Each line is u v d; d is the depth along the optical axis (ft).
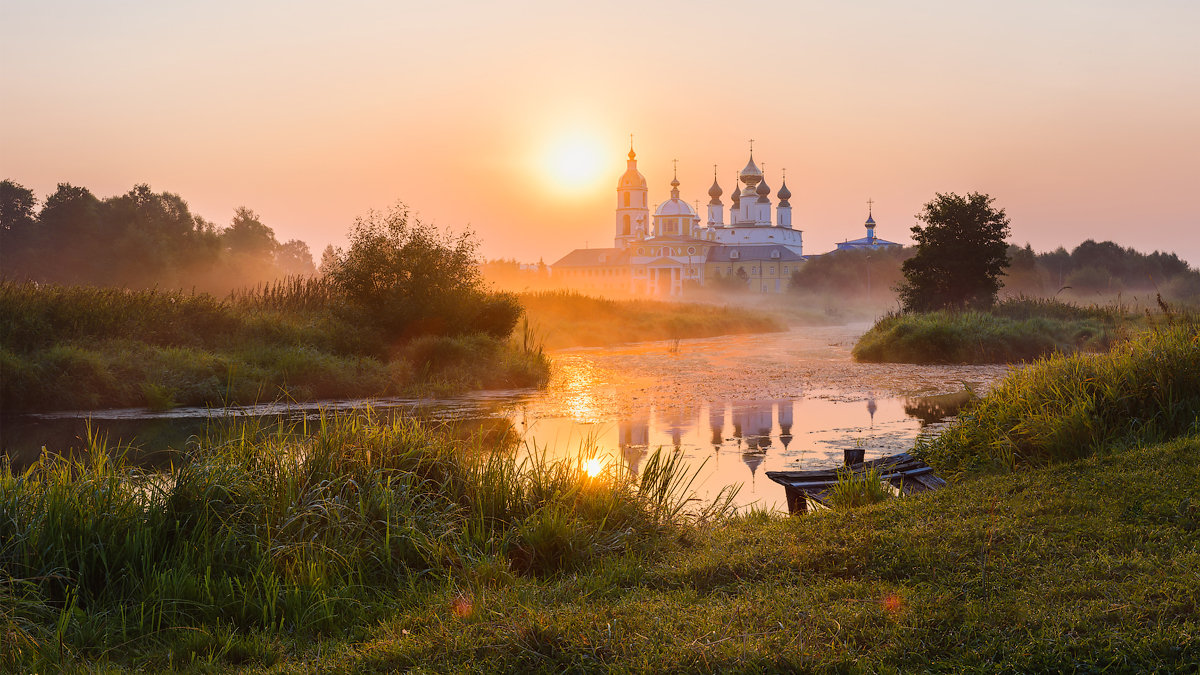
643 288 500.33
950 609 16.76
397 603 19.34
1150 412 31.32
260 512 22.71
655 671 14.80
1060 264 326.44
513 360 76.95
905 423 52.39
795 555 20.29
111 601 19.24
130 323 70.18
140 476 23.95
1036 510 21.99
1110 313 120.57
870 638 15.80
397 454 26.25
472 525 23.48
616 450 43.80
